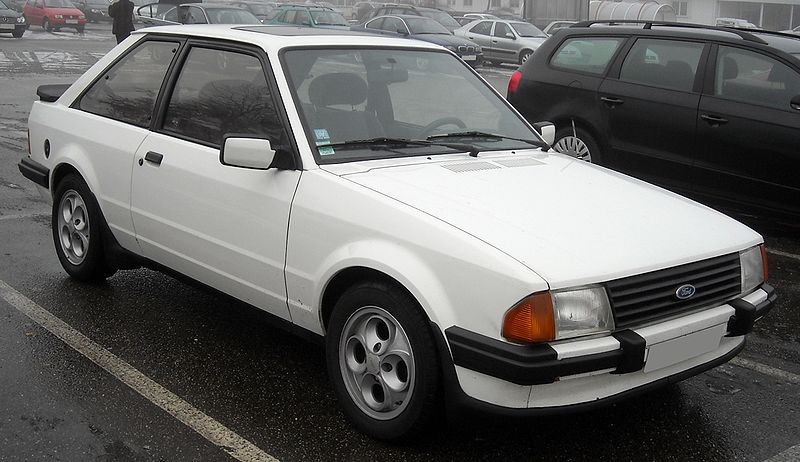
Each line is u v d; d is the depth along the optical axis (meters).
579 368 3.09
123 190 4.74
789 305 5.57
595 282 3.15
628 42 7.97
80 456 3.39
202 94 4.46
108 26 40.38
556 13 32.84
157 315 4.92
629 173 7.94
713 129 7.27
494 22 25.41
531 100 8.55
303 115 3.97
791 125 6.86
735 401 4.10
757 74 7.16
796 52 7.21
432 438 3.56
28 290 5.25
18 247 6.12
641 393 3.35
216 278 4.27
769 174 7.03
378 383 3.55
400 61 4.59
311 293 3.73
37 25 34.38
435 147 4.21
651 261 3.32
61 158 5.18
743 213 7.38
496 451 3.52
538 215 3.52
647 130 7.69
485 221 3.38
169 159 4.42
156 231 4.56
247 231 4.01
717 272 3.54
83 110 5.22
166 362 4.30
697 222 3.79
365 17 28.44
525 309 3.05
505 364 3.06
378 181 3.70
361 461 3.41
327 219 3.64
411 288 3.28
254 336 4.66
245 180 4.01
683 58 7.59
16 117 12.34
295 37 4.38
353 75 4.30
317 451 3.48
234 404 3.88
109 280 5.49
